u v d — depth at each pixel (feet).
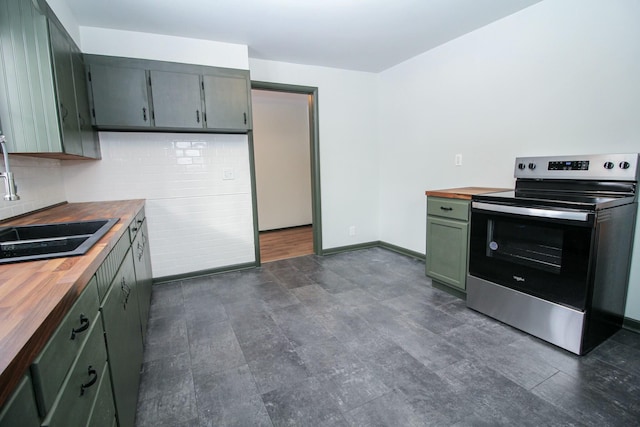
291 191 19.40
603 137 6.92
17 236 5.16
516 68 8.43
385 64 12.35
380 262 12.12
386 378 5.56
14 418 1.67
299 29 9.05
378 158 13.93
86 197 9.14
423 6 7.89
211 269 10.96
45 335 2.05
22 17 5.48
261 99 17.66
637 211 6.54
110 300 3.94
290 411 4.88
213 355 6.33
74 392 2.55
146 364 6.07
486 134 9.36
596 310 6.07
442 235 8.71
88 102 8.12
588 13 6.96
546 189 7.57
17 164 6.23
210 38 9.55
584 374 5.49
